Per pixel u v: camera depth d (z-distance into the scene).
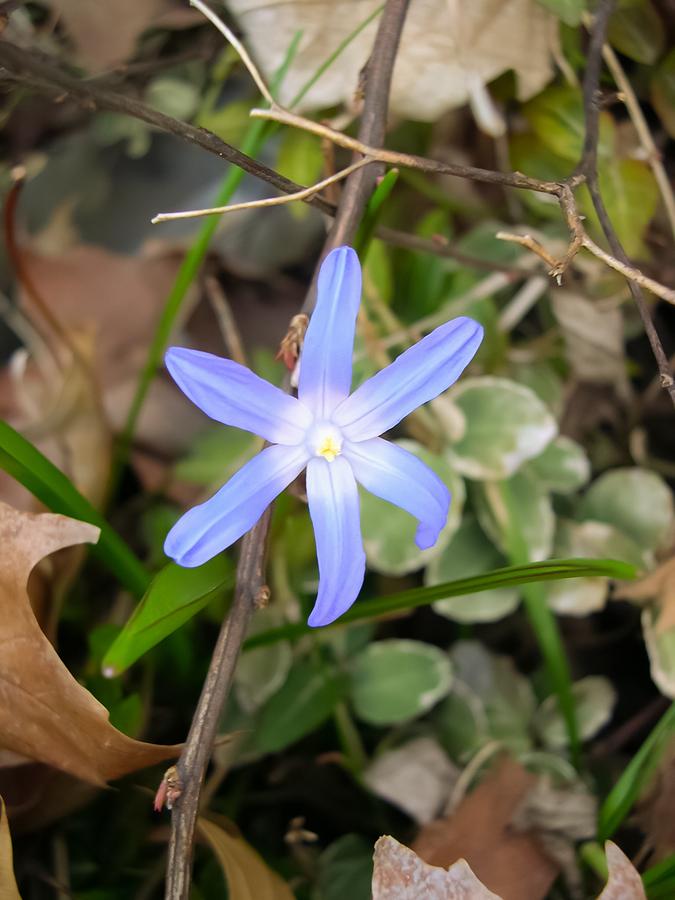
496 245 0.16
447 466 0.15
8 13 0.12
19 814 0.12
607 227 0.12
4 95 0.15
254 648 0.13
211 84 0.17
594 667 0.16
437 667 0.15
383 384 0.09
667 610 0.14
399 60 0.14
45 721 0.10
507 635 0.16
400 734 0.15
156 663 0.14
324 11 0.14
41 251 0.18
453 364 0.09
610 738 0.15
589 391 0.17
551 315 0.17
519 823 0.13
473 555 0.15
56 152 0.18
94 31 0.15
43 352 0.17
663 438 0.17
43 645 0.10
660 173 0.14
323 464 0.09
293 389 0.10
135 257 0.18
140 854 0.14
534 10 0.14
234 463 0.16
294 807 0.15
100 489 0.16
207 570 0.10
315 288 0.10
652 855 0.13
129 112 0.10
